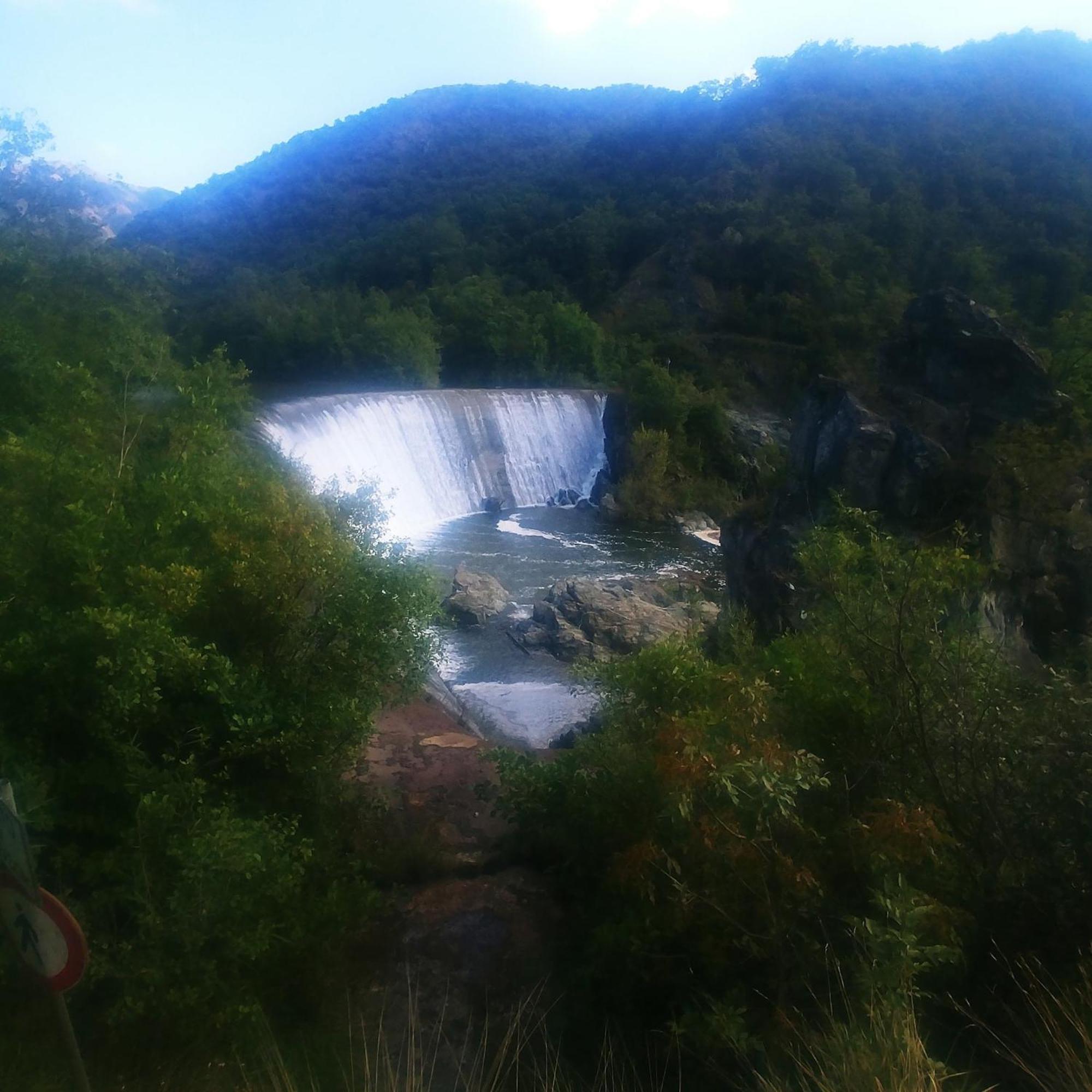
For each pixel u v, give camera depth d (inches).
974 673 205.2
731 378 2373.3
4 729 194.7
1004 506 454.6
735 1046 161.9
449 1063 193.8
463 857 279.7
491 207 4229.8
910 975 151.6
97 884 194.2
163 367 389.7
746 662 302.0
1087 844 168.7
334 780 268.1
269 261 4340.6
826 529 328.5
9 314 475.8
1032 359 526.6
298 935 198.2
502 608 875.4
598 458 1834.4
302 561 253.4
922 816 182.2
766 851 184.1
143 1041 177.6
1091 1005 151.0
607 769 250.8
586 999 205.8
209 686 218.5
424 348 2121.1
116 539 230.8
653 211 3508.9
